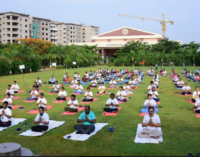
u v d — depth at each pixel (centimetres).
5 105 995
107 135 863
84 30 11662
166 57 5609
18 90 1997
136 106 1370
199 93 1509
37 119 927
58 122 1034
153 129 838
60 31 10531
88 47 7112
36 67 4188
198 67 5016
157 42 7331
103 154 700
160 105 1390
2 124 976
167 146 748
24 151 702
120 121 1052
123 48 6812
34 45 5325
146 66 5691
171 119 1074
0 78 3050
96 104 1445
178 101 1511
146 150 719
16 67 3684
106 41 8100
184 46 6369
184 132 887
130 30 7831
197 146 748
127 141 800
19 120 1074
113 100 1245
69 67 5312
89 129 877
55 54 5094
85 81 2581
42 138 840
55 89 1903
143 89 2072
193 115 1146
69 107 1275
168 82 2570
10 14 8019
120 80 2461
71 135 861
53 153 712
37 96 1620
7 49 4225
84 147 753
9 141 813
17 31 8306
